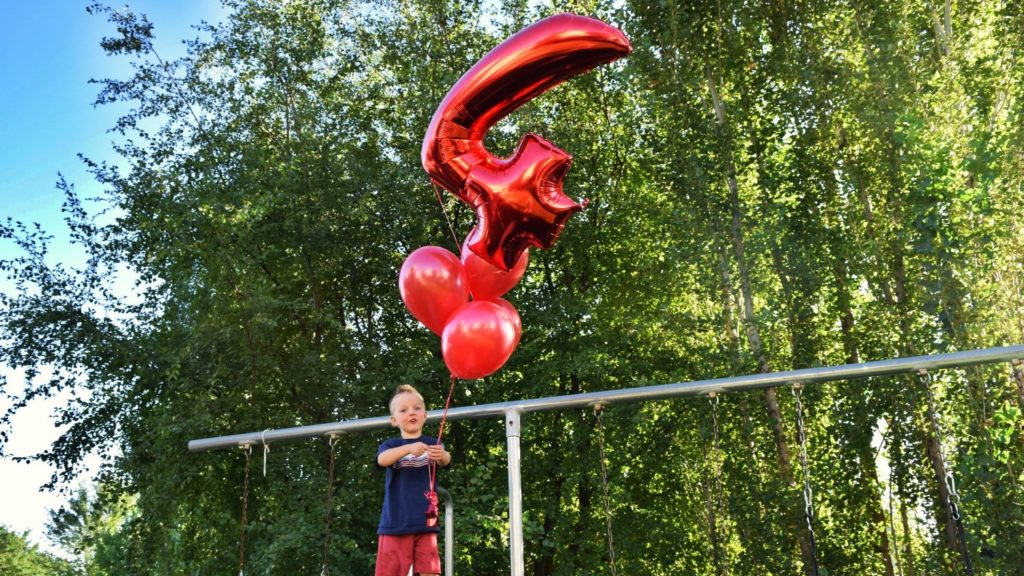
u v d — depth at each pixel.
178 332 13.07
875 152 12.38
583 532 14.21
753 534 11.98
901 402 11.75
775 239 13.27
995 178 10.46
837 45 13.61
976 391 10.21
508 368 14.83
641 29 14.13
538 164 3.08
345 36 16.39
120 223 14.22
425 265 3.43
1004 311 10.25
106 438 13.52
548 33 2.84
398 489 3.81
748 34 14.23
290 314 14.38
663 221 14.55
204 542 13.98
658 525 14.52
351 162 14.17
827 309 13.69
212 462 12.69
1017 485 9.08
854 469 12.41
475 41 15.98
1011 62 11.52
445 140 3.08
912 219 11.13
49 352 13.40
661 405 14.63
